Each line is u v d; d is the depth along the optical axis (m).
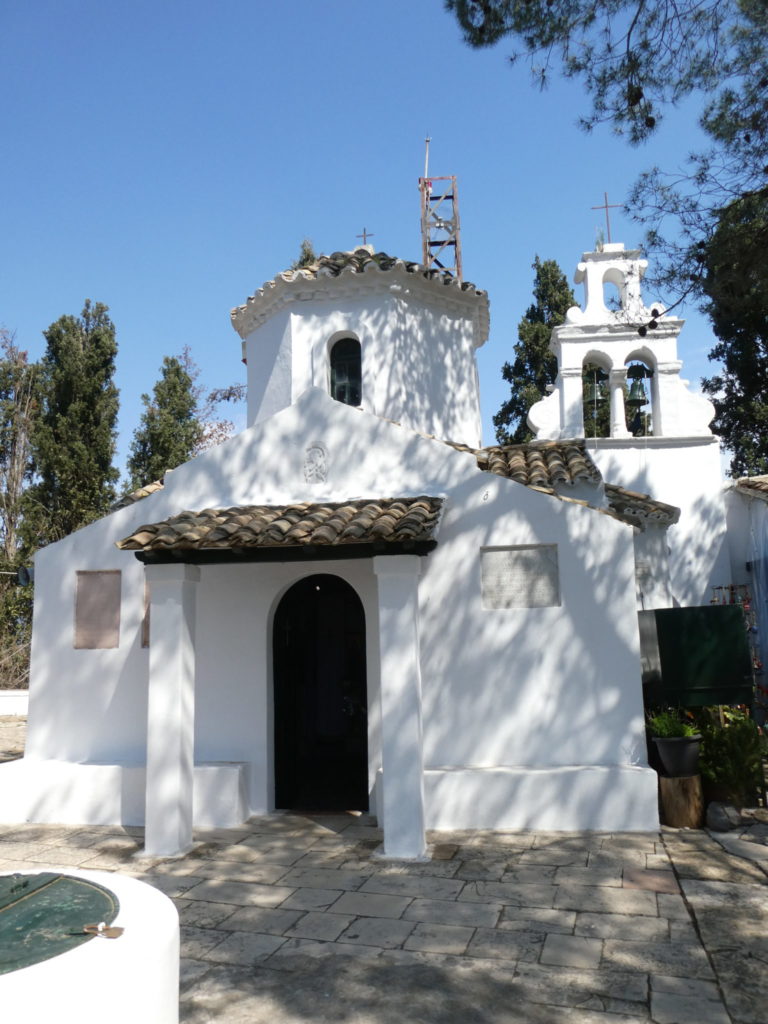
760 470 22.94
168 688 7.89
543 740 8.25
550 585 8.47
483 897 6.13
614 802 7.82
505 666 8.40
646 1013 4.34
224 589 9.23
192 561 8.05
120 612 9.55
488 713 8.38
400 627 7.46
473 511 8.66
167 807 7.68
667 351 14.22
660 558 12.60
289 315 12.04
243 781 8.68
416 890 6.33
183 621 8.01
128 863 7.32
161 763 7.77
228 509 8.96
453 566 8.62
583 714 8.21
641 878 6.44
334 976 4.88
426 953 5.16
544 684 8.30
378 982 4.79
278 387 12.09
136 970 2.89
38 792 9.00
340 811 9.00
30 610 22.12
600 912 5.77
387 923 5.68
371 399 11.62
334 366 12.09
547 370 26.19
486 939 5.36
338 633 12.25
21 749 14.96
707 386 22.89
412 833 7.22
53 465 23.08
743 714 9.58
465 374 12.81
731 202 7.34
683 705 8.68
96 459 23.81
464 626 8.52
